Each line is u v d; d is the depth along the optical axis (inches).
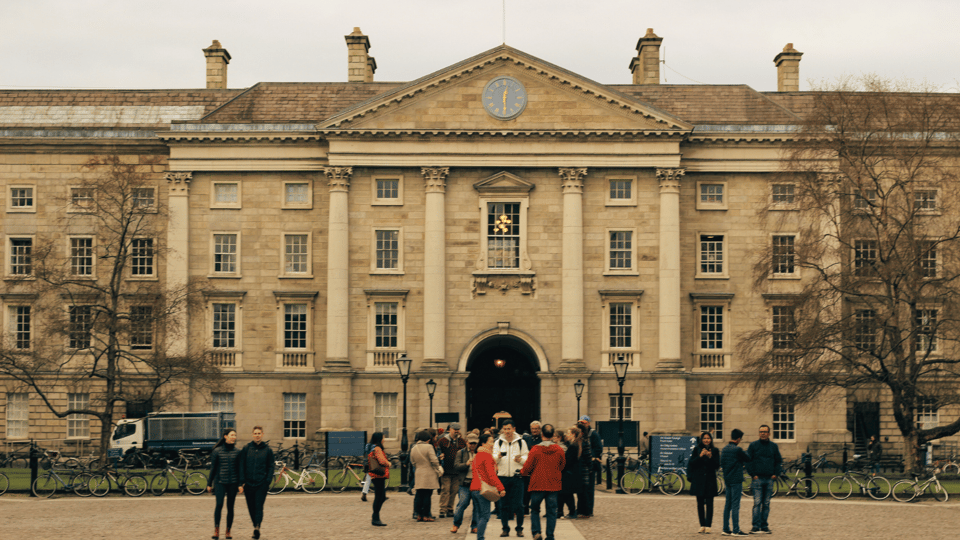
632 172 2484.0
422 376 2426.2
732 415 2465.6
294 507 1362.0
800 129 2340.1
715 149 2507.4
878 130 1984.5
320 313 2508.6
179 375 2222.0
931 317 1957.4
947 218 2046.0
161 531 1074.7
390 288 2470.5
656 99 2640.3
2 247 2568.9
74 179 2571.4
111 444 2358.5
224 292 2493.8
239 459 1000.9
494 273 2455.7
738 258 2504.9
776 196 2509.8
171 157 2522.1
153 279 2534.5
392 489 1672.0
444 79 2469.2
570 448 1179.3
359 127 2469.2
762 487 1071.0
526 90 2480.3
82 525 1133.1
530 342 2452.0
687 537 1031.6
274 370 2487.7
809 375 1958.7
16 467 2319.1
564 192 2469.2
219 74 2844.5
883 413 2522.1
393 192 2495.1
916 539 1027.3
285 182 2527.1
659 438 1737.2
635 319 2460.6
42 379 2516.0
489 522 1172.5
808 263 1998.0
